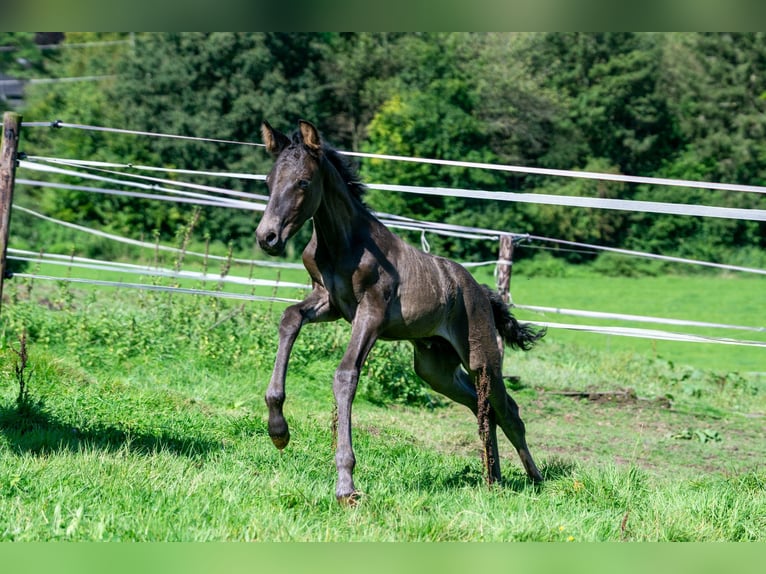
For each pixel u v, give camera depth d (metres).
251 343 11.36
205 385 9.87
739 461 9.39
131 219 34.75
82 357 10.23
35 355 9.21
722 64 41.25
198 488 5.50
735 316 29.88
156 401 8.42
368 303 6.01
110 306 13.20
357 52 38.28
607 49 40.47
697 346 23.89
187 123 35.09
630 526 5.62
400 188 8.94
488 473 6.73
